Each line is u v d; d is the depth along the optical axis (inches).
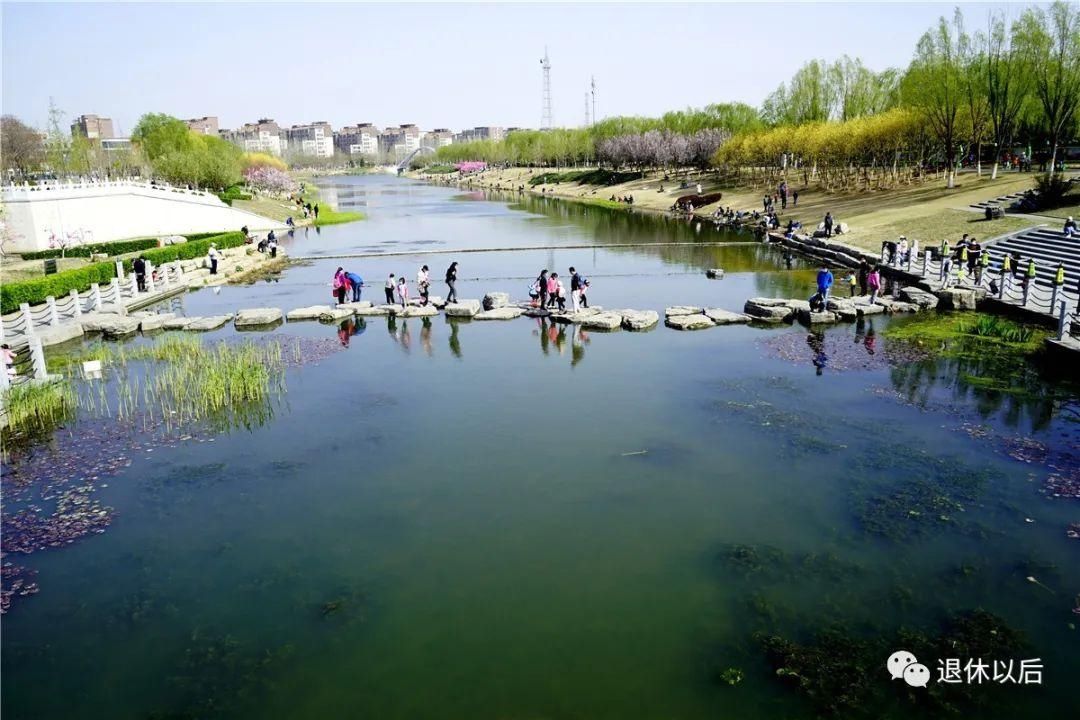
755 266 1694.1
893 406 722.8
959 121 2244.1
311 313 1186.6
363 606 430.6
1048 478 563.8
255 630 412.5
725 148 3595.0
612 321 1079.0
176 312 1272.1
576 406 747.4
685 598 430.0
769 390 778.2
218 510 549.6
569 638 398.6
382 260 1900.8
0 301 1129.4
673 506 537.3
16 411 725.9
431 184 7480.3
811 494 550.0
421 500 555.8
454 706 351.9
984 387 772.0
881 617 408.8
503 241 2282.2
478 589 443.8
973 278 1241.4
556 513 531.2
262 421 725.9
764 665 374.6
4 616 430.9
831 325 1069.1
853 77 3235.7
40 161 3489.2
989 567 452.1
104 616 429.1
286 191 4680.1
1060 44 1982.0
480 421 712.4
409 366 907.4
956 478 567.2
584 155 6205.7
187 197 2468.0
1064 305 856.9
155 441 682.2
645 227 2667.3
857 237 1823.3
